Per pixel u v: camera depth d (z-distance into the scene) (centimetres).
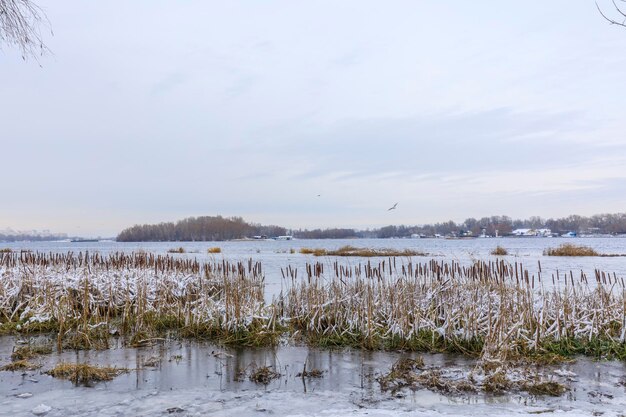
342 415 568
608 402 615
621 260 3759
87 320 1085
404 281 1220
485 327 934
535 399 628
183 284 1430
